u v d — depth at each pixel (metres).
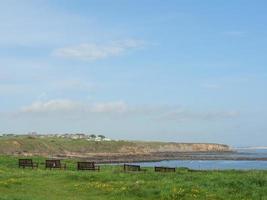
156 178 40.97
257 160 179.75
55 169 56.28
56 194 32.28
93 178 40.06
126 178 40.62
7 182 36.16
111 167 63.69
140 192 32.16
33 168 56.59
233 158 194.88
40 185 36.16
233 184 35.12
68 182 38.19
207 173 48.19
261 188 33.75
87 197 31.28
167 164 143.12
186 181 37.78
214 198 30.48
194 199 30.14
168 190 32.34
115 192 32.69
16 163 62.19
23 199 28.31
